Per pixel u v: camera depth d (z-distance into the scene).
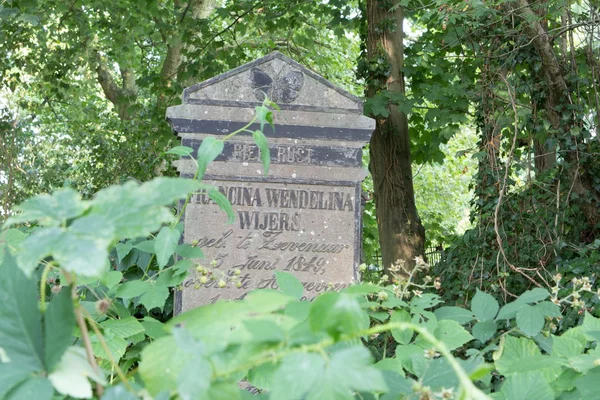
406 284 2.20
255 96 5.63
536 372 1.36
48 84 15.73
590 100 8.67
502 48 8.38
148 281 2.20
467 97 9.62
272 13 12.62
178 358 0.93
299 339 0.93
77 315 0.94
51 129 19.52
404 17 11.22
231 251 5.48
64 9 13.38
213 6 16.53
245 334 0.94
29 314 0.91
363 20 12.00
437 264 10.17
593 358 1.38
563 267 7.45
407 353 1.71
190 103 5.58
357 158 5.71
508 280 8.05
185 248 2.27
